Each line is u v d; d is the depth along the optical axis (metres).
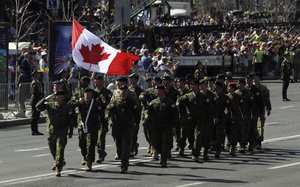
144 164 43.06
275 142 53.19
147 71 82.50
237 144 51.72
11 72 81.62
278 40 123.12
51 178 38.22
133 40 102.44
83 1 116.88
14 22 106.38
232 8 188.00
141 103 45.97
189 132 44.78
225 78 49.38
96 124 40.03
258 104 48.75
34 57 79.56
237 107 47.00
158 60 84.44
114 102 40.38
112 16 106.50
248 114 47.78
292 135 57.06
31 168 41.88
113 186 35.66
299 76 115.31
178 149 48.94
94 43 45.44
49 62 72.19
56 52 72.06
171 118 41.69
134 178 38.22
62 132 38.81
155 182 36.94
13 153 48.66
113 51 45.69
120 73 45.84
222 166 42.59
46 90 71.12
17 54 80.50
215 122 45.69
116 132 40.50
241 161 44.59
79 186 35.72
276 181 37.25
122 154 39.97
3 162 44.47
